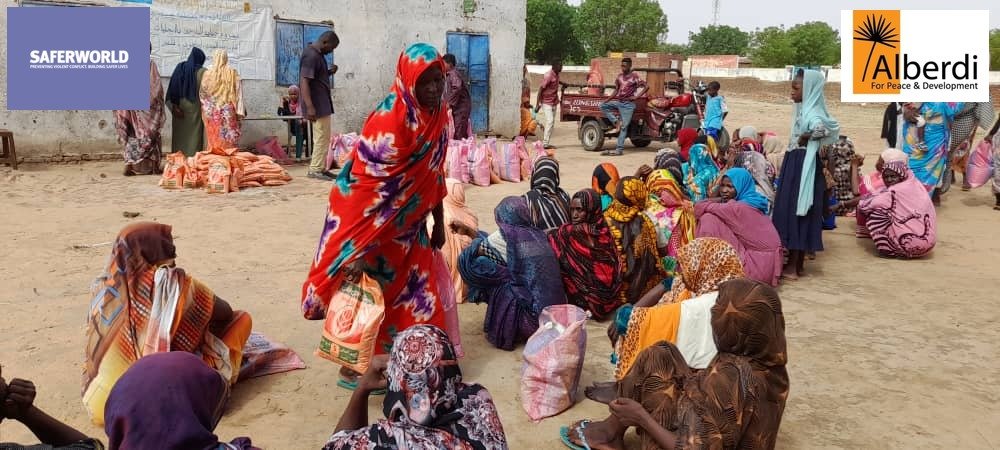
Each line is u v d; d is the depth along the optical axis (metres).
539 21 59.97
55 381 4.22
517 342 5.04
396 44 15.50
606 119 15.95
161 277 3.68
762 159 7.20
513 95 17.83
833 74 36.34
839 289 6.54
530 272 4.86
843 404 4.29
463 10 16.48
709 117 14.06
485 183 11.32
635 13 74.69
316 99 11.00
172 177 10.04
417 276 4.21
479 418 2.45
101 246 7.00
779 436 3.90
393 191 3.85
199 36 12.84
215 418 2.48
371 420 3.92
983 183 10.78
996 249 8.05
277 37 13.84
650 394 3.29
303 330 5.14
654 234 5.66
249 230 7.82
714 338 2.96
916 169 10.16
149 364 2.31
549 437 3.86
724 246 3.82
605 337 5.20
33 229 7.57
